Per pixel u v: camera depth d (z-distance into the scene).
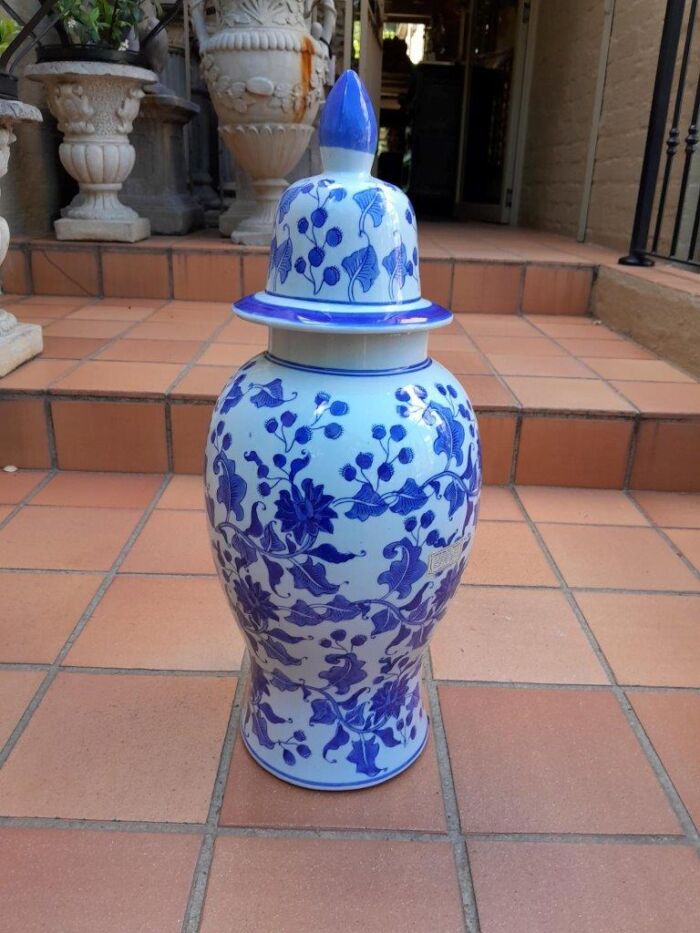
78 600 1.34
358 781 0.96
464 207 5.64
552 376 2.05
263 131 2.66
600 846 0.90
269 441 0.79
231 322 2.50
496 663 1.22
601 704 1.14
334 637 0.85
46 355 2.07
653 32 3.11
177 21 3.60
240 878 0.85
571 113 4.03
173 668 1.18
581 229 3.78
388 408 0.79
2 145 1.88
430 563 0.83
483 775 1.00
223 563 0.88
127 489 1.79
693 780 1.00
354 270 0.78
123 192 3.21
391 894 0.84
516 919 0.81
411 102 6.43
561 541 1.61
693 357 2.10
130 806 0.93
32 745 1.02
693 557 1.56
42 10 1.97
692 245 2.55
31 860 0.86
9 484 1.80
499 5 5.14
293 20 2.60
